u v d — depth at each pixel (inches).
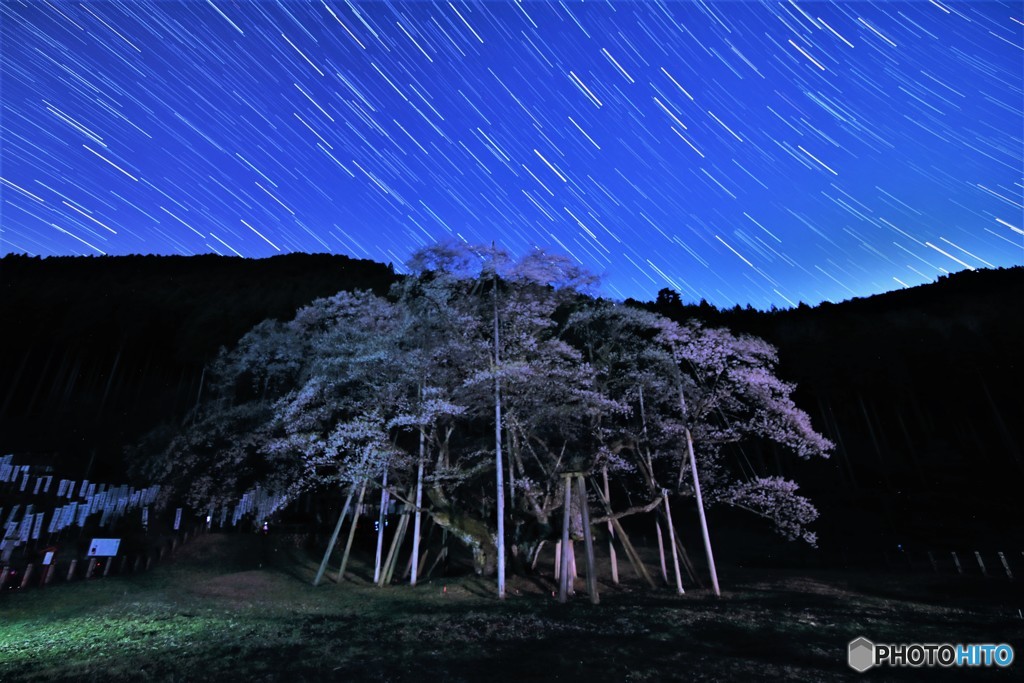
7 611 664.4
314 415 938.1
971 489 1720.0
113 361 2169.0
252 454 1326.3
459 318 964.0
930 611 658.8
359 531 1348.4
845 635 502.3
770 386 954.1
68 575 855.1
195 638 518.6
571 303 1074.7
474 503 1077.1
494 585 858.8
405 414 942.4
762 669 387.5
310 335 1149.7
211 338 1898.4
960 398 2039.9
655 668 394.0
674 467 1109.1
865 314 2827.3
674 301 2468.0
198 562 1055.0
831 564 1288.1
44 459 1378.0
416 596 781.9
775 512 925.2
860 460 2001.7
